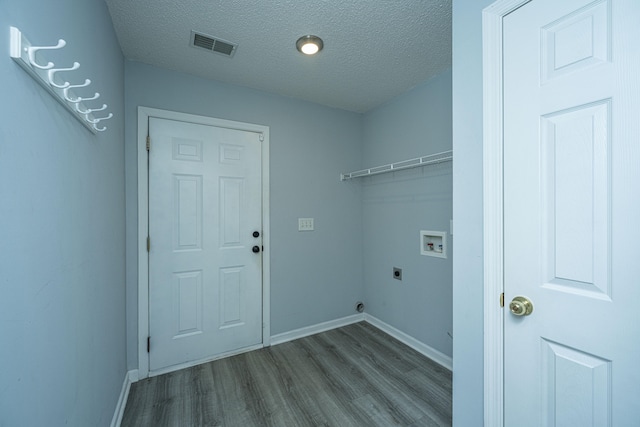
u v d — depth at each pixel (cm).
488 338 98
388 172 255
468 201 105
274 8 141
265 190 233
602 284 75
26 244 62
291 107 247
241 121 224
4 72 54
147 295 187
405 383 179
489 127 97
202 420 148
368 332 259
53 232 75
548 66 85
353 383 180
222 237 215
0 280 53
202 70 199
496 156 96
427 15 147
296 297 249
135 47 172
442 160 190
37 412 65
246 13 144
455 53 109
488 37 97
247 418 149
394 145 249
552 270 85
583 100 78
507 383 95
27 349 62
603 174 75
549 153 85
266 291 232
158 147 192
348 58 187
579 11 78
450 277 199
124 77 181
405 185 237
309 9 141
